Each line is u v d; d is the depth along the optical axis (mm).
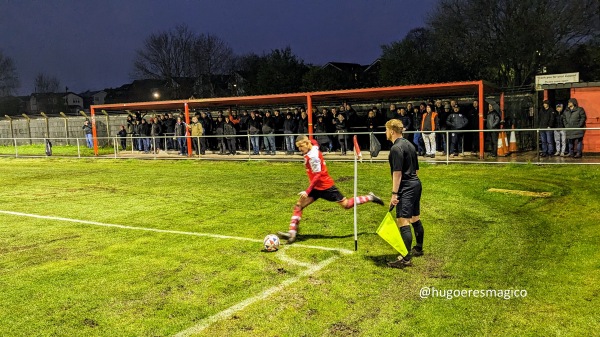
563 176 11422
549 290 5301
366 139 20375
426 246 6992
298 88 36625
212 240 7766
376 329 4598
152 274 6277
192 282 5938
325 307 5094
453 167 13695
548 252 6496
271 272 6176
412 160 6117
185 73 51844
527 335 4398
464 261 6305
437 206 9492
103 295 5633
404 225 6113
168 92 51219
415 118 16344
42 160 22562
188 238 7938
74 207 11023
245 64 54281
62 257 7160
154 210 10359
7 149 28312
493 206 9258
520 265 6074
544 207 8930
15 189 14164
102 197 12234
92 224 9234
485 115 17781
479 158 14742
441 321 4711
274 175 14734
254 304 5227
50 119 30531
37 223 9484
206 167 17266
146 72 51375
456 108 15273
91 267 6641
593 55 30250
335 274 6016
